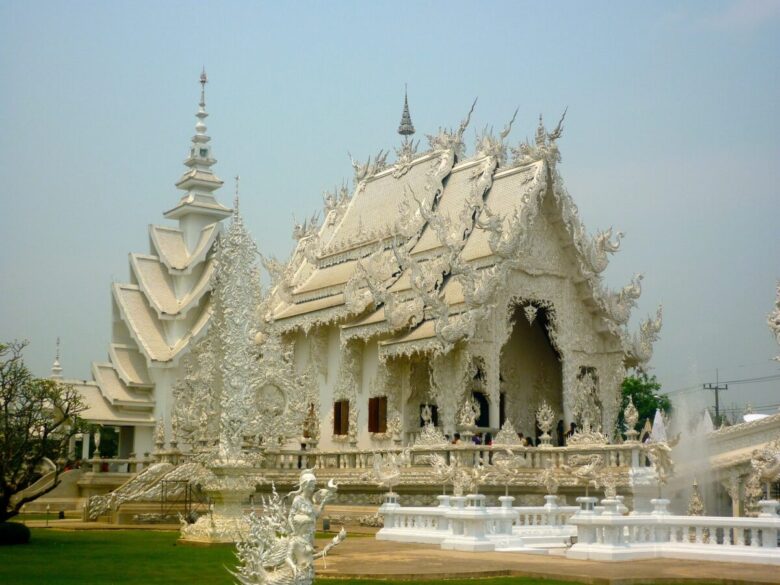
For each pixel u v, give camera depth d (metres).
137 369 57.00
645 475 31.83
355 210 53.28
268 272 50.56
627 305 42.78
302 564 14.00
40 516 41.84
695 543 21.58
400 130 61.22
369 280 41.31
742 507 32.50
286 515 15.24
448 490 32.38
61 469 28.61
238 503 26.38
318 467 39.22
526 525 27.14
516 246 38.97
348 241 49.75
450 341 37.50
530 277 41.19
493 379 39.38
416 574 18.19
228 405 27.25
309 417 46.38
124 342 58.81
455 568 19.20
